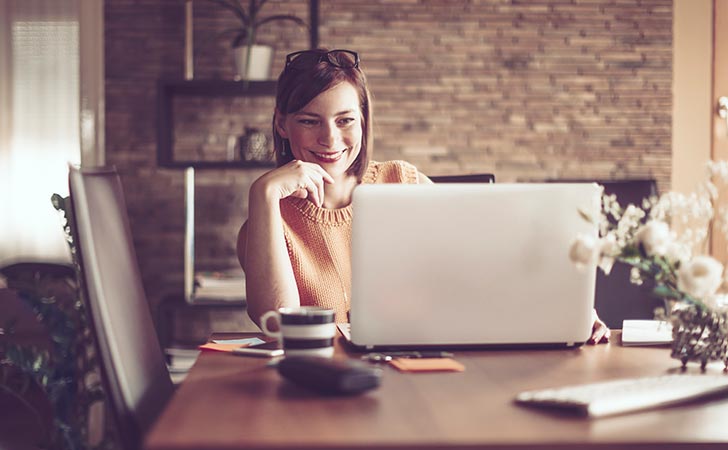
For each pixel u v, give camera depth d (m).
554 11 3.79
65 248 4.10
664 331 1.53
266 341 1.50
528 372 1.20
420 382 1.12
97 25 3.77
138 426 1.09
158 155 3.46
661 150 3.83
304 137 1.86
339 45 3.77
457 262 1.31
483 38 3.79
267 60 3.48
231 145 3.68
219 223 3.78
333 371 1.02
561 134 3.82
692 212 1.26
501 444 0.82
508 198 1.31
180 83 3.46
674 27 3.83
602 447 0.83
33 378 2.57
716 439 0.84
